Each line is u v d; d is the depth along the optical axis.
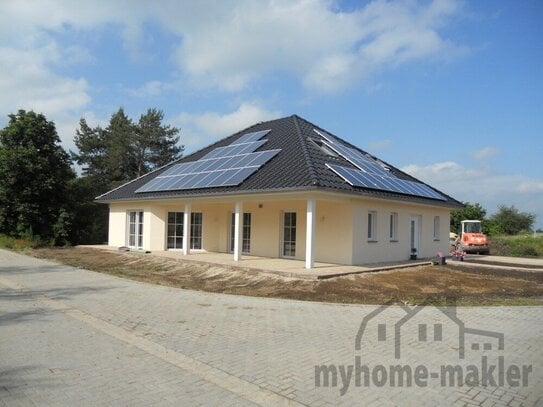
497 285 12.83
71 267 15.77
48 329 7.24
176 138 50.00
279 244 18.34
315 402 4.55
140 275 14.16
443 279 13.52
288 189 13.91
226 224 21.30
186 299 10.02
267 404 4.48
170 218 21.92
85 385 4.88
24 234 25.98
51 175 27.83
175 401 4.50
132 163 48.31
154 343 6.55
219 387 4.90
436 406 4.49
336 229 16.25
